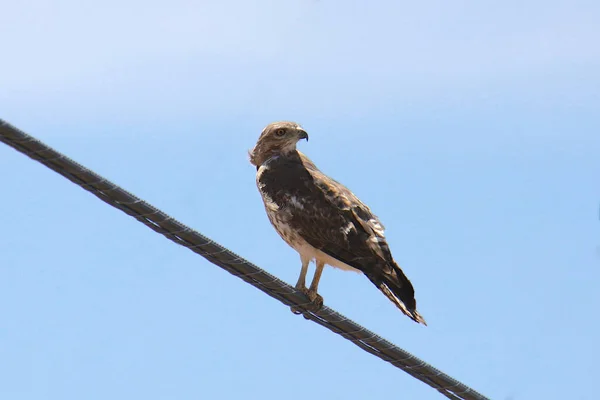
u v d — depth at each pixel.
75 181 11.05
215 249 12.19
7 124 10.35
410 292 14.95
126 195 11.36
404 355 13.55
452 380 13.67
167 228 11.74
